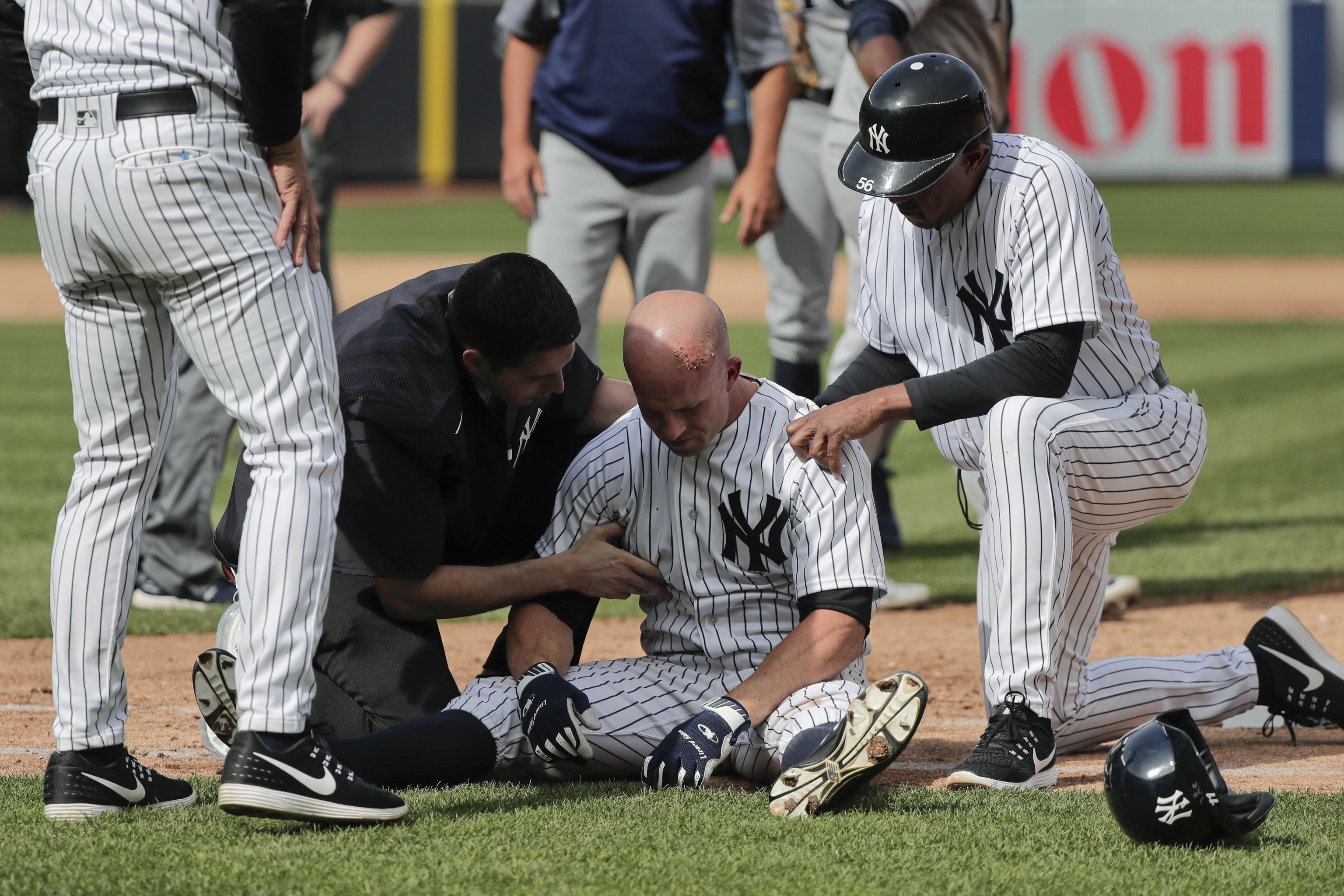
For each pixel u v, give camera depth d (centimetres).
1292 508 2694
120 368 983
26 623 1856
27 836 948
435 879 862
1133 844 942
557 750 1044
